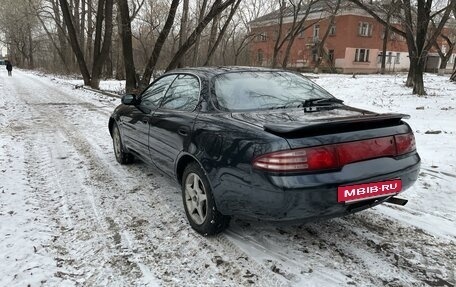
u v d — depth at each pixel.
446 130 8.72
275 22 46.69
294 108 3.75
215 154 3.35
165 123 4.24
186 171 3.87
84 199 4.67
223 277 3.08
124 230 3.87
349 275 3.09
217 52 39.62
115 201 4.61
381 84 22.52
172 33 25.41
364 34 44.84
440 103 13.82
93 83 23.47
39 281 3.00
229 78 4.07
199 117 3.75
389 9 17.44
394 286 2.95
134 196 4.77
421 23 15.96
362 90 19.22
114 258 3.35
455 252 3.45
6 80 30.81
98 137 8.27
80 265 3.24
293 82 4.31
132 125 5.26
